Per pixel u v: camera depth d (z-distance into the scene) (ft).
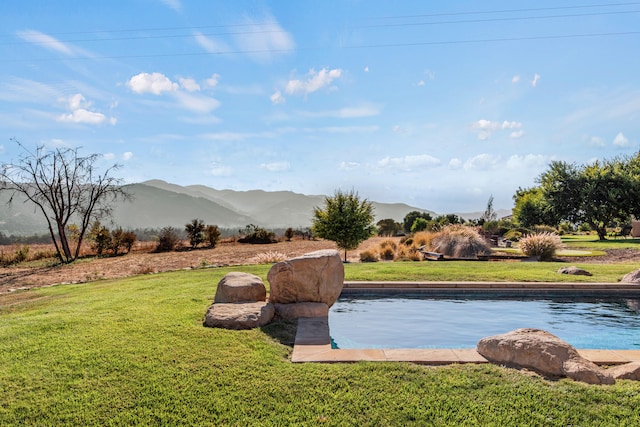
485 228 128.36
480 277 37.50
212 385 13.93
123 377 14.49
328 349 17.21
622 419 11.83
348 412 12.34
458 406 12.59
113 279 41.57
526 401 12.80
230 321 20.24
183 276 39.91
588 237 119.55
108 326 20.16
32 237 106.63
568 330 25.07
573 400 12.78
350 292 34.01
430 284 33.83
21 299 32.40
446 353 16.69
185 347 17.21
